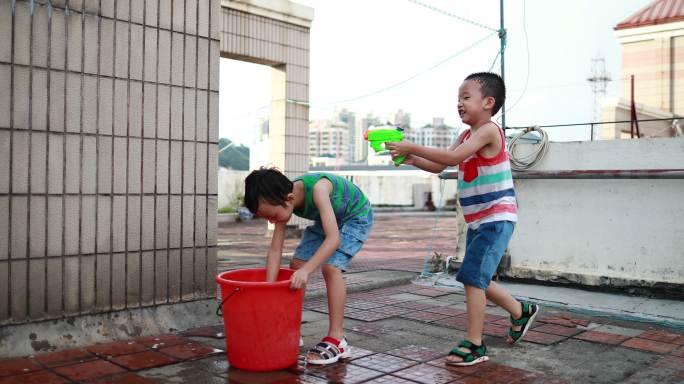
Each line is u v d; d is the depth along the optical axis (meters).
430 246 9.62
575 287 4.95
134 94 3.12
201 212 3.44
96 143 2.98
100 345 2.92
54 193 2.83
